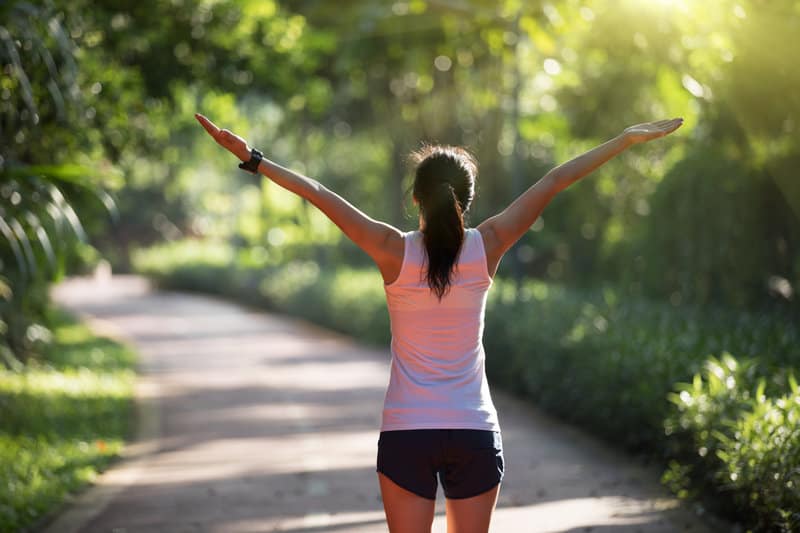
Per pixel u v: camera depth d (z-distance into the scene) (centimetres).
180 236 10950
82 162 2236
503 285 3328
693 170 2331
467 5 2920
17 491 1402
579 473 1559
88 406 2342
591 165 700
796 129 1870
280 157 6812
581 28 2402
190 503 1416
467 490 676
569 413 2086
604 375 1791
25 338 2595
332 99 4722
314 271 5891
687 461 1414
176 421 2247
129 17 2247
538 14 2658
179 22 2422
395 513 679
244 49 2595
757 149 2067
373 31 3369
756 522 1097
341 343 4247
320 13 3241
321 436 2006
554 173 700
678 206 2402
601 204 3969
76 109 1611
